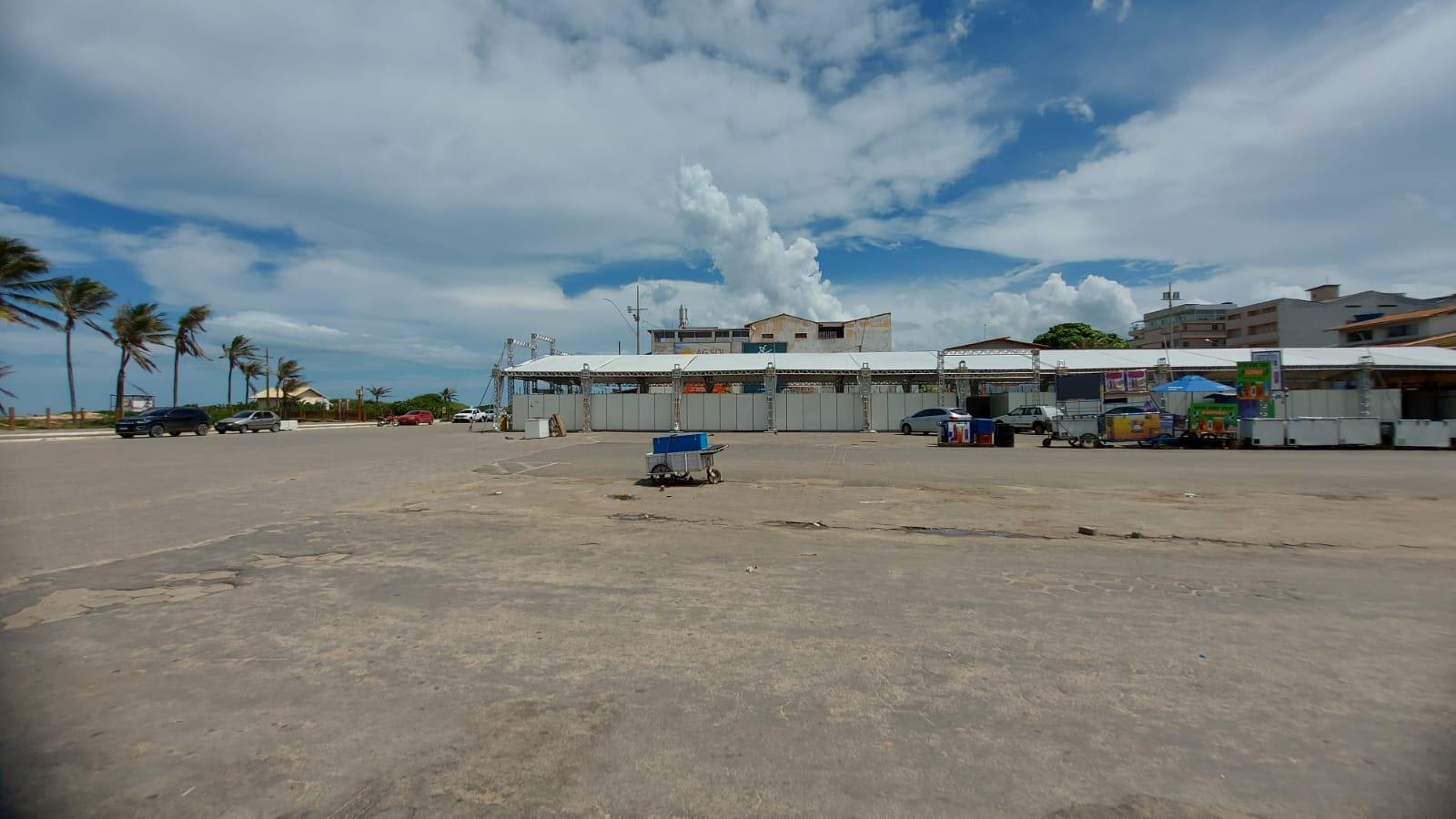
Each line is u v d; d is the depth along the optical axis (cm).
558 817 269
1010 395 3728
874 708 362
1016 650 447
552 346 4991
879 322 7269
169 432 3522
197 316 5331
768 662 428
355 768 305
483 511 1034
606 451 2259
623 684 395
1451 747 317
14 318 3772
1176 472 1538
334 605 549
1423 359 3412
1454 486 1281
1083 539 827
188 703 368
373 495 1207
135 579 632
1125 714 353
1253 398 2331
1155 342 7638
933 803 278
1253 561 704
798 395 3947
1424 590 593
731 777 297
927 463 1789
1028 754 314
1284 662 423
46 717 351
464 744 325
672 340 7538
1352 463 1730
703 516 994
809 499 1160
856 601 561
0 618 516
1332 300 6194
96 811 271
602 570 671
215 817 268
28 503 1091
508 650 450
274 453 2189
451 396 8400
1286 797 278
